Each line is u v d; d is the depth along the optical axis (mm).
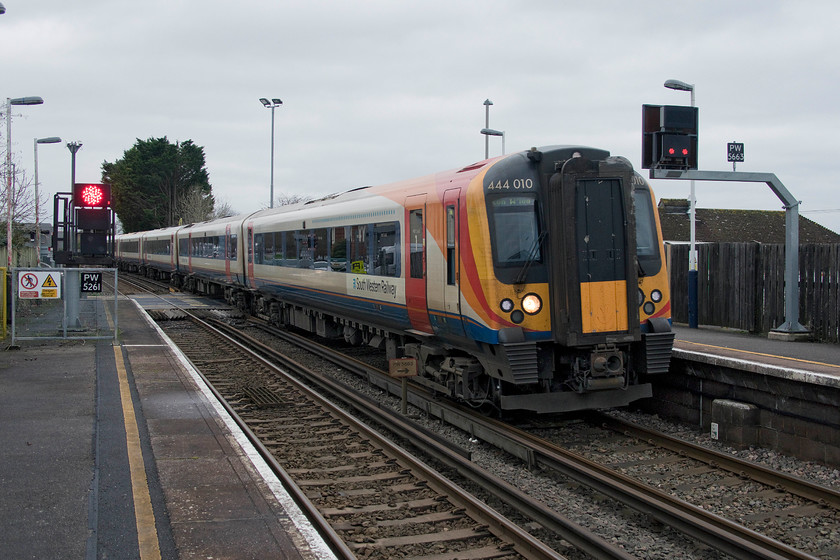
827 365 8898
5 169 24125
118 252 59281
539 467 7594
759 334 13492
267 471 6434
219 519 5309
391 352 12492
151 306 25734
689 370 9383
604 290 8180
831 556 5496
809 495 6598
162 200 72875
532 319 8320
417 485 6832
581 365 8477
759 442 8406
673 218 36562
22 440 7422
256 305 22766
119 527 5148
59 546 4816
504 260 8281
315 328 16797
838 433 7484
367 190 13414
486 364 8930
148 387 10258
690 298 15203
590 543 5414
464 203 8648
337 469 7430
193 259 31297
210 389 10711
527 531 5875
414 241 10359
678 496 6766
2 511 5449
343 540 5566
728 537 5359
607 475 7090
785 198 12305
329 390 11398
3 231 26078
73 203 15867
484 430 8445
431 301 9789
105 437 7566
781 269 13055
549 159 8469
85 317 19781
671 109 12094
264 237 19750
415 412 10203
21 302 19875
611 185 8211
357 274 12789
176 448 7195
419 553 5379
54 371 11438
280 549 4789
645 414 10195
